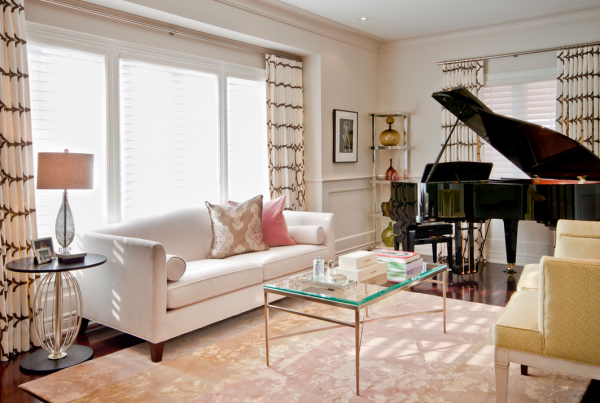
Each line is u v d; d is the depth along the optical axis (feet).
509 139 13.76
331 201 18.47
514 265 16.55
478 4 15.48
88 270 10.46
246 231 12.90
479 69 18.21
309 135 17.95
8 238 9.64
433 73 19.56
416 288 14.40
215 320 10.39
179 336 10.64
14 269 8.51
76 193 11.44
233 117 15.53
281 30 15.72
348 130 19.07
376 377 8.33
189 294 9.68
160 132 13.32
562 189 12.19
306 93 17.93
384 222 21.18
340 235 19.07
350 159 19.29
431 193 14.15
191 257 12.43
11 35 9.60
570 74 16.30
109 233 10.94
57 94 11.00
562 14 16.51
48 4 10.70
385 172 21.20
